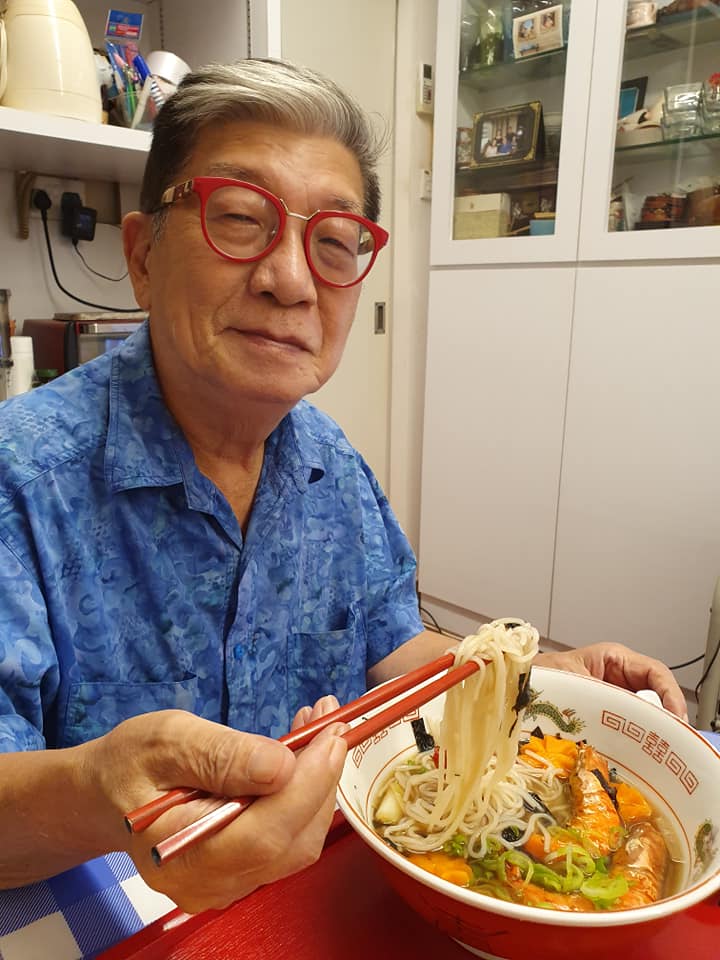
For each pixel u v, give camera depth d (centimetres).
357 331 290
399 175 283
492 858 64
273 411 81
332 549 102
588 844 65
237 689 88
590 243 218
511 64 240
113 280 176
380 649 110
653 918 47
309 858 47
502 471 254
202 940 57
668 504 215
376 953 56
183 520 83
